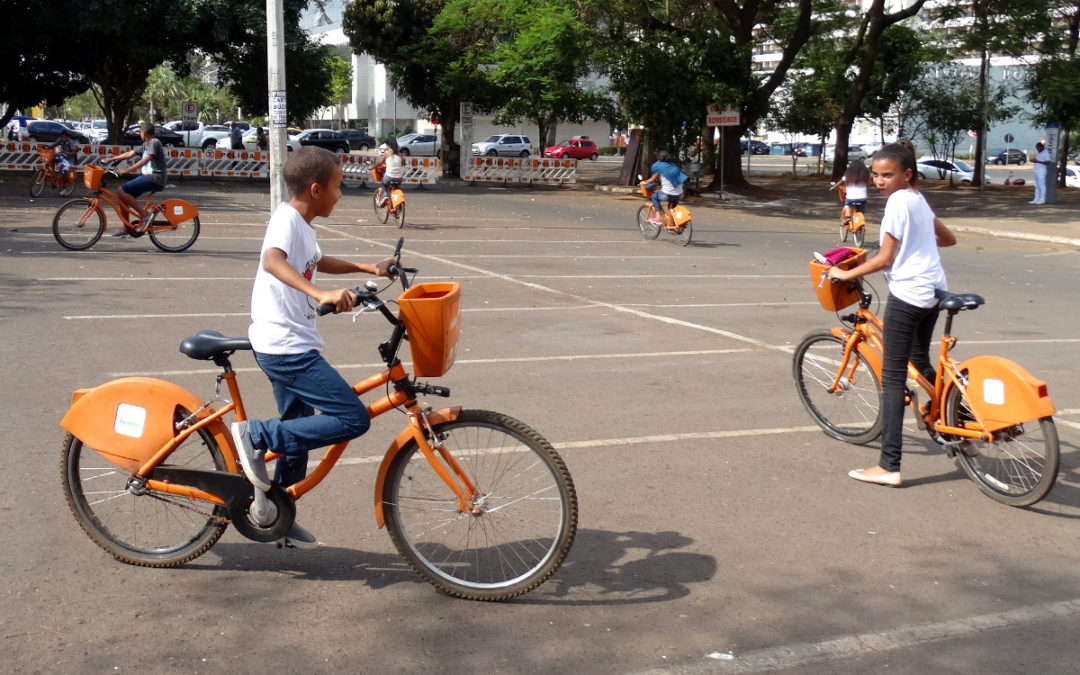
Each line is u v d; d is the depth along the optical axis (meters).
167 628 3.96
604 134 89.50
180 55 34.12
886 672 3.77
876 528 5.19
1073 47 33.19
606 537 4.98
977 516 5.40
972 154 67.06
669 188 19.36
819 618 4.18
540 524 4.26
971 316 11.82
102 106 37.34
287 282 4.02
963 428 5.74
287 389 4.26
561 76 34.16
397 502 4.29
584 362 8.81
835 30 38.50
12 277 12.22
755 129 46.03
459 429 4.25
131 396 4.43
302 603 4.21
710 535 5.04
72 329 9.45
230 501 4.34
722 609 4.24
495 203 28.89
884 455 5.86
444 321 4.02
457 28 35.31
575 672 3.71
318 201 4.25
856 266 6.53
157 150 14.88
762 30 36.47
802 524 5.21
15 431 6.32
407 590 4.35
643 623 4.10
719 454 6.34
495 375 8.24
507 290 12.92
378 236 19.31
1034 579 4.62
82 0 30.11
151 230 15.07
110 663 3.68
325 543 4.82
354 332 9.74
